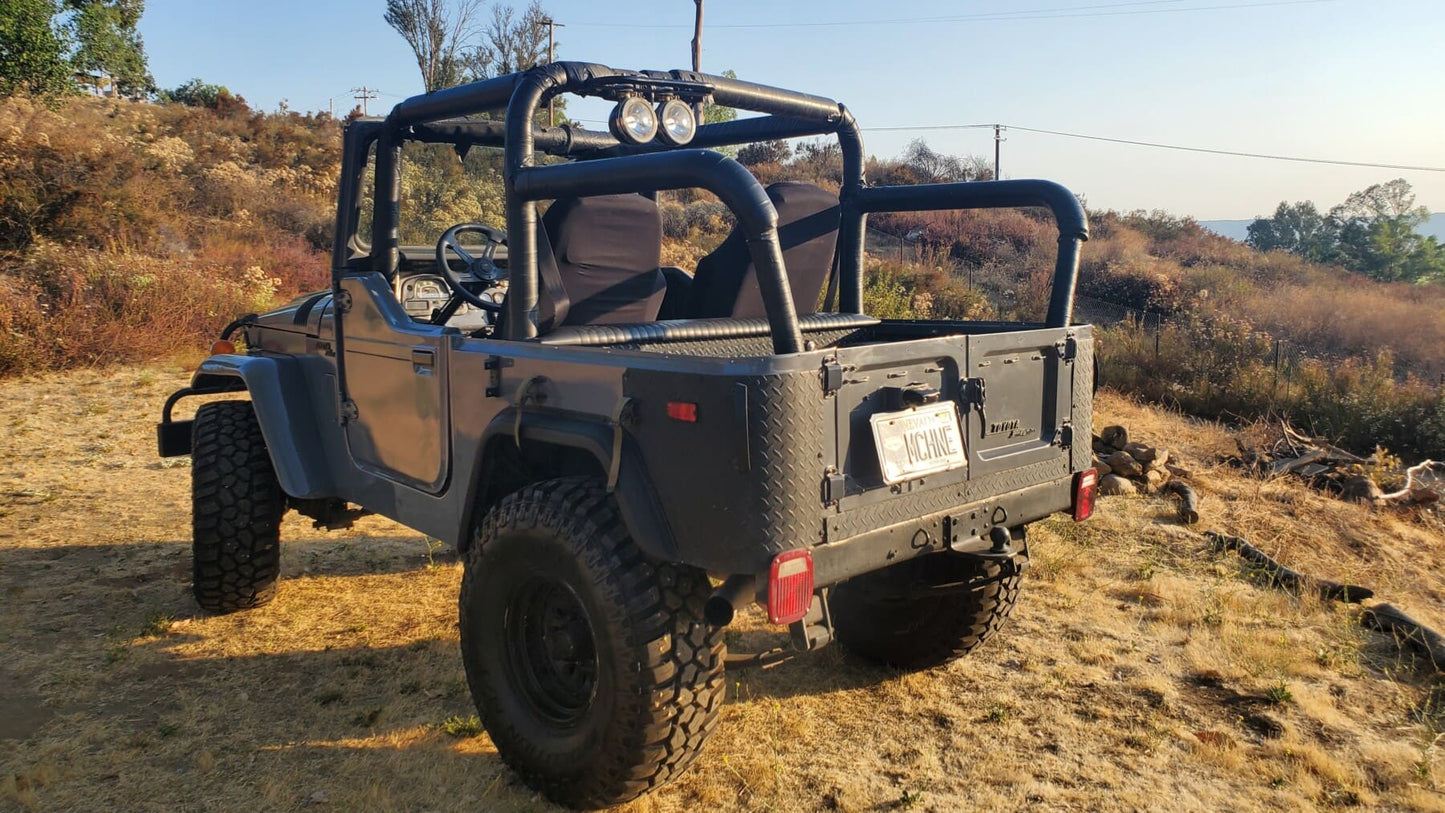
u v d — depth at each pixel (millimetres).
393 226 3971
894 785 3146
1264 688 3877
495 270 4344
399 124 3750
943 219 31016
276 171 26344
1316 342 21000
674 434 2461
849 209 4168
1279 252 38969
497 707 3023
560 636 2910
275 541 4504
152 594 4832
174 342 12016
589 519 2658
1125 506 6719
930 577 3557
